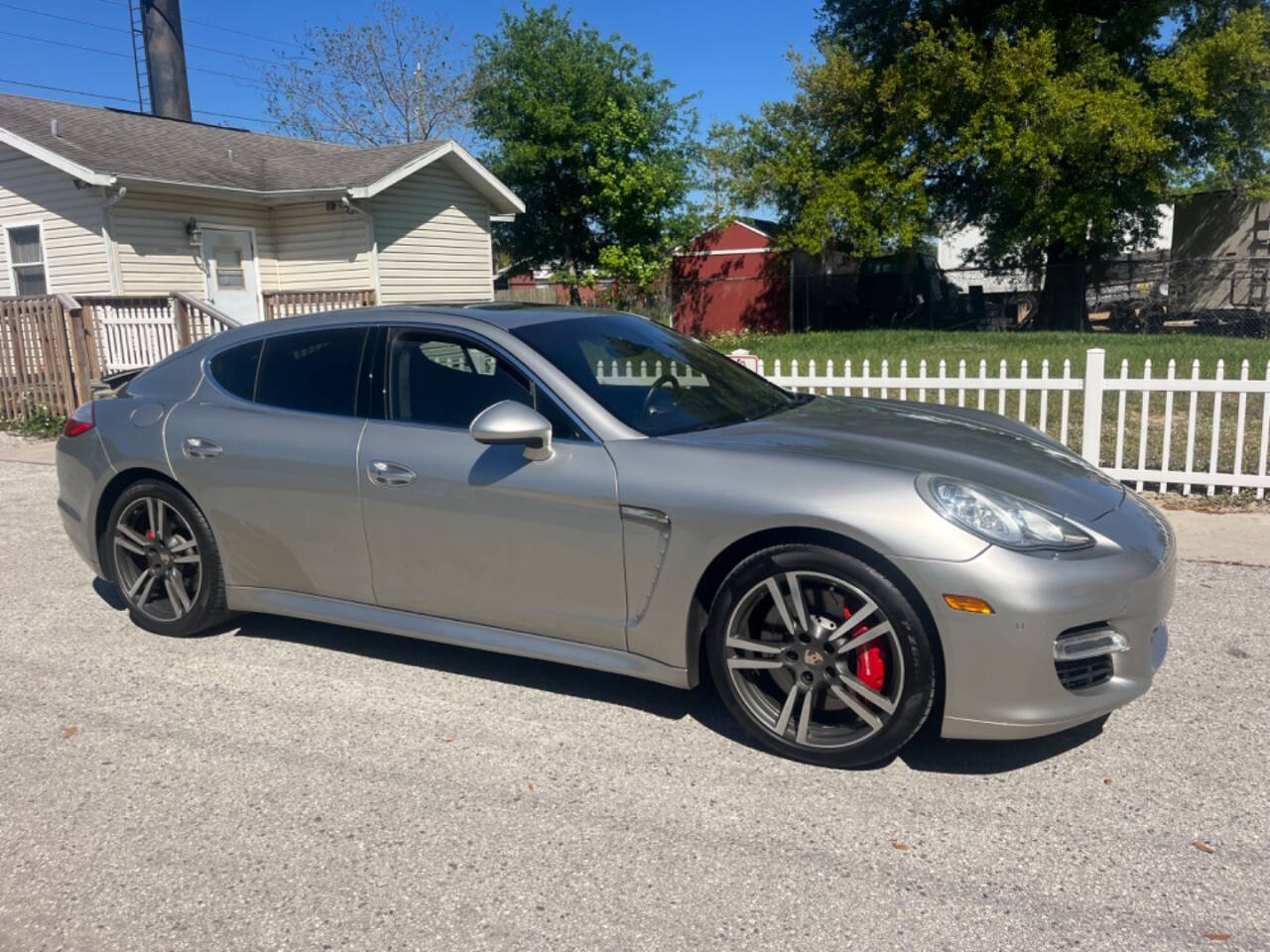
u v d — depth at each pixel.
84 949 2.49
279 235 16.38
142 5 20.77
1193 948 2.38
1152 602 3.14
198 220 14.96
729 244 28.41
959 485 3.15
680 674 3.44
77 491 4.69
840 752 3.21
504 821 3.02
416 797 3.17
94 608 5.09
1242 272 22.22
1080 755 3.33
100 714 3.83
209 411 4.34
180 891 2.71
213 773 3.35
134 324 10.62
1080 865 2.72
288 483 4.05
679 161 29.09
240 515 4.21
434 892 2.68
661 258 28.56
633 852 2.84
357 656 4.37
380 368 4.02
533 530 3.56
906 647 3.04
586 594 3.53
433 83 37.28
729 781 3.21
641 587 3.42
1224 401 10.24
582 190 28.59
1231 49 19.42
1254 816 2.93
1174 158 21.36
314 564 4.10
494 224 29.45
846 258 27.89
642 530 3.37
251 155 17.59
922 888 2.64
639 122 27.55
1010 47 20.84
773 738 3.32
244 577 4.33
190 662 4.33
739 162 25.38
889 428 3.76
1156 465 7.51
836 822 2.96
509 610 3.70
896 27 24.34
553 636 3.66
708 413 3.87
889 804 3.05
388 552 3.89
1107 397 10.47
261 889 2.71
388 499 3.82
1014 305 26.36
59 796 3.22
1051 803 3.03
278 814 3.08
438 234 17.22
